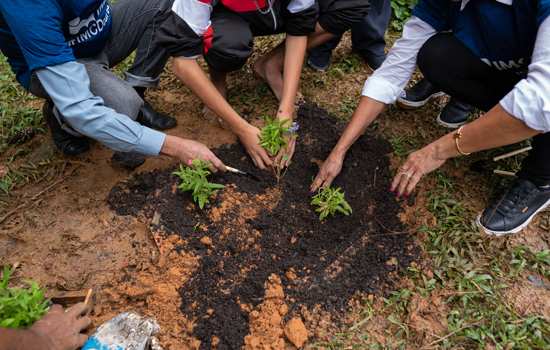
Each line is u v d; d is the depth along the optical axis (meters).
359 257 2.59
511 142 2.15
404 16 4.33
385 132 3.26
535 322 2.29
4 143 3.30
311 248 2.63
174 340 2.28
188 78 2.79
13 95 3.70
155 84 3.32
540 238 2.67
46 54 2.25
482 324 2.30
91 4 2.54
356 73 3.84
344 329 2.33
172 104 3.58
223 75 3.33
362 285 2.47
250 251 2.62
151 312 2.39
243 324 2.32
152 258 2.60
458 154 2.34
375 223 2.76
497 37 2.44
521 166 2.77
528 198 2.58
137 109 2.93
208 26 2.72
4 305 1.96
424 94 3.35
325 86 3.69
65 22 2.49
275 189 2.89
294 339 2.23
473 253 2.59
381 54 3.78
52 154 3.19
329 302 2.40
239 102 3.54
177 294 2.43
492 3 2.35
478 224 2.69
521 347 2.21
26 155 3.24
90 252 2.65
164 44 2.70
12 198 2.94
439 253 2.59
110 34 3.05
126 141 2.52
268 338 2.27
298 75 3.03
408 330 2.30
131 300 2.44
